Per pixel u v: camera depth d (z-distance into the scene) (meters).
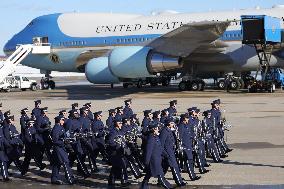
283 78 50.94
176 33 42.56
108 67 44.59
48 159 18.22
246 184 13.85
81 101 41.72
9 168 18.17
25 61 59.00
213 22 39.78
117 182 15.36
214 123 17.61
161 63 43.66
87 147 16.56
